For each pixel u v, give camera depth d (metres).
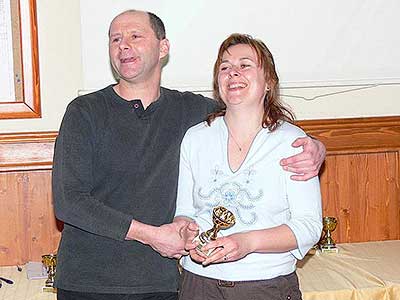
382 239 3.38
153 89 2.29
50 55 3.07
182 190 2.20
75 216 2.11
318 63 3.25
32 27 3.04
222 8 3.15
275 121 2.13
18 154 3.07
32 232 3.13
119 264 2.18
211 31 3.16
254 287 2.05
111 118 2.22
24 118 3.08
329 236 3.15
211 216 2.08
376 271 2.84
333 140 3.29
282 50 3.22
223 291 2.06
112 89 2.28
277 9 3.19
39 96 3.08
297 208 2.06
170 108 2.30
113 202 2.20
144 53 2.22
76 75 3.10
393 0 3.27
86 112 2.20
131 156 2.21
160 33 2.31
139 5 3.10
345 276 2.80
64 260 2.21
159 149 2.24
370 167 3.35
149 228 2.10
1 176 3.08
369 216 3.36
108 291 2.17
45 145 3.09
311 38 3.23
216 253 1.94
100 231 2.09
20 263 3.13
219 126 2.17
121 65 2.22
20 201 3.11
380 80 3.30
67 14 3.07
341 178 3.33
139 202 2.20
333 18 3.24
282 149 2.09
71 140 2.16
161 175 2.22
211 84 3.18
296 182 2.06
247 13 3.17
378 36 3.28
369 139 3.31
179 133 2.28
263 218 2.05
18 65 3.05
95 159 2.20
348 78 3.28
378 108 3.33
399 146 3.34
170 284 2.23
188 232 2.04
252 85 2.11
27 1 3.02
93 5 3.07
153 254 2.21
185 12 3.13
